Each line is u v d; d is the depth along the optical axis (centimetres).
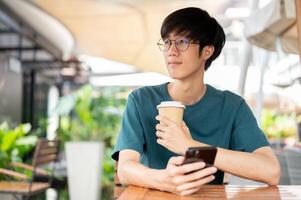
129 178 100
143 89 127
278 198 84
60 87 775
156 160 118
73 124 509
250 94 361
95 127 496
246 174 98
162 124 99
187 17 109
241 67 287
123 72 757
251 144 118
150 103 122
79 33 426
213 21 114
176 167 86
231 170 98
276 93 487
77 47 508
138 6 323
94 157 428
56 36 477
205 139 121
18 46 502
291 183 248
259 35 231
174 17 110
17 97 582
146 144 119
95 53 535
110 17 359
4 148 387
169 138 97
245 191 94
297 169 245
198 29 109
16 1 356
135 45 464
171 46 110
